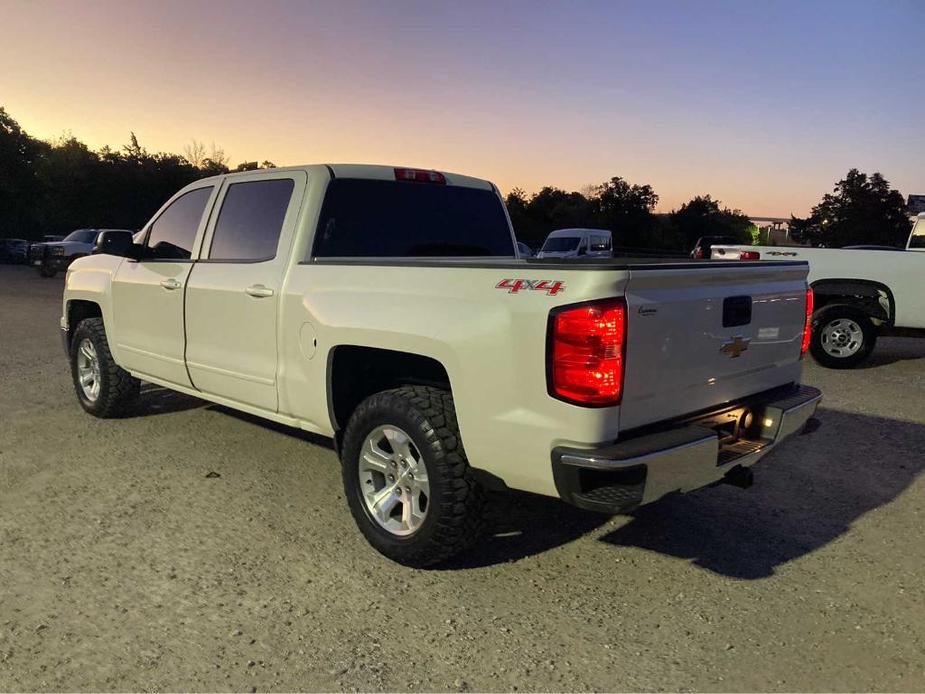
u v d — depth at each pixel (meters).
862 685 2.80
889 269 8.99
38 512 4.24
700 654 2.98
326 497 4.57
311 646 2.98
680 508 4.55
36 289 20.08
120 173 50.06
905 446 5.85
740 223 73.38
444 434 3.41
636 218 68.62
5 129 49.97
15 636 2.99
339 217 4.44
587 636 3.10
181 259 5.16
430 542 3.49
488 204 5.39
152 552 3.77
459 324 3.30
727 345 3.56
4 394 7.15
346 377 4.06
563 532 4.16
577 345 2.93
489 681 2.78
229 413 6.46
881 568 3.77
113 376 5.99
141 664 2.83
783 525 4.30
